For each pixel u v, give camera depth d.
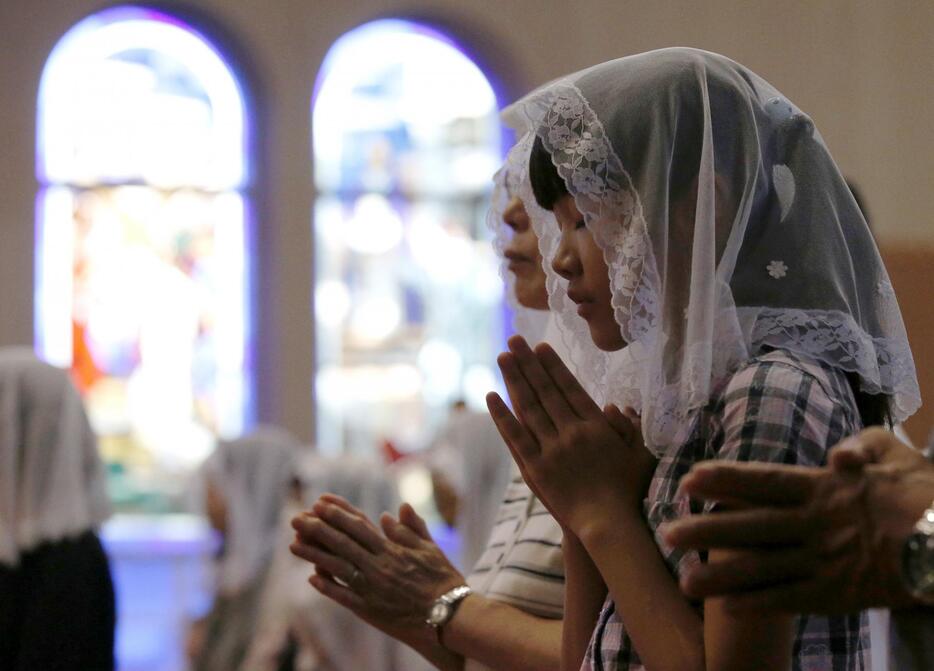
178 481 9.25
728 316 1.58
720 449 1.51
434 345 9.69
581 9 9.66
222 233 9.55
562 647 1.75
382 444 9.52
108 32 9.49
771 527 1.13
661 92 1.68
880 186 9.51
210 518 6.64
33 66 9.27
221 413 9.41
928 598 1.08
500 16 9.66
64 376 3.91
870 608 1.12
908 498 1.10
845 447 1.14
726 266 1.60
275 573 5.97
